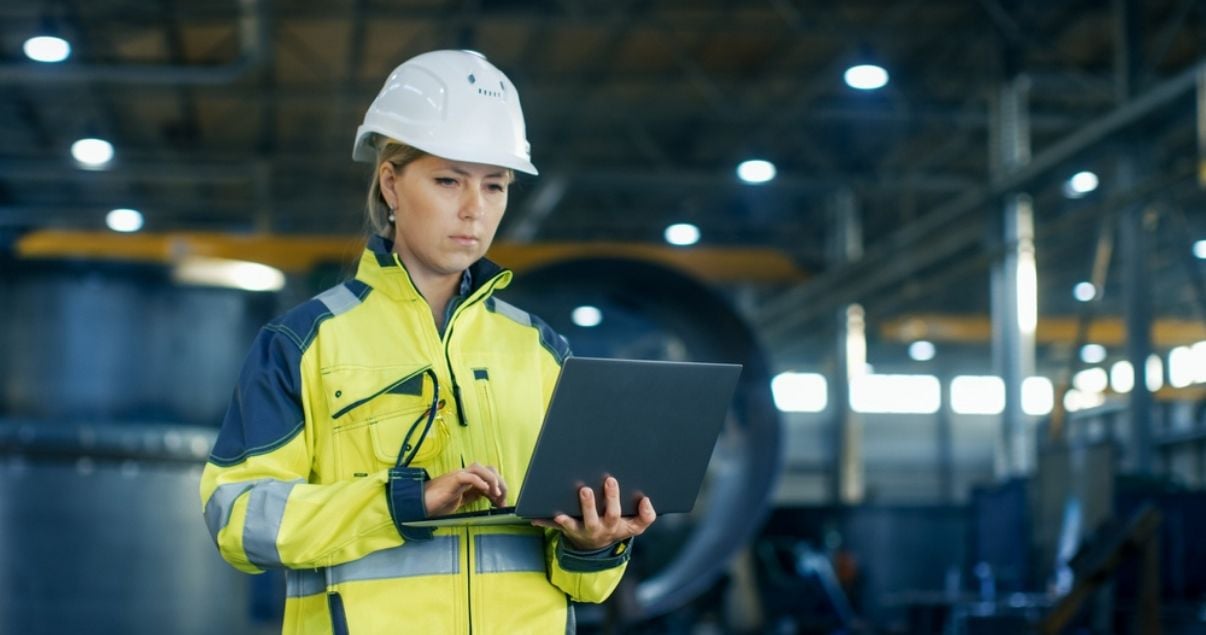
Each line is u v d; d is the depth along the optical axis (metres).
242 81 25.25
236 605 10.98
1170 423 31.83
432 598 2.72
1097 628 11.99
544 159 29.84
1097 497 12.91
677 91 26.91
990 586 15.79
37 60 22.22
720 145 29.69
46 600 10.03
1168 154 24.42
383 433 2.76
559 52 25.00
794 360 45.91
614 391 2.58
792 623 20.67
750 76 26.20
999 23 22.19
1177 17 19.09
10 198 33.06
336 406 2.74
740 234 34.41
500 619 2.78
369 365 2.78
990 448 46.66
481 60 2.95
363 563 2.71
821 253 33.88
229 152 29.91
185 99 26.59
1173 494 12.61
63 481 10.18
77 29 23.25
